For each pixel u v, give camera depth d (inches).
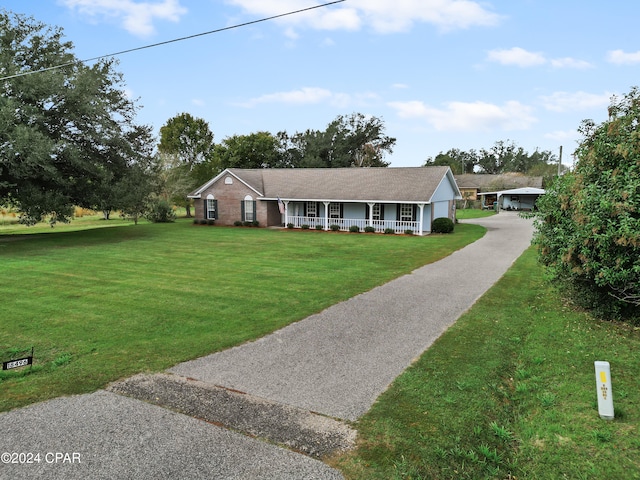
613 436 179.9
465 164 4566.9
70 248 799.1
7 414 203.2
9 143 749.3
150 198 1366.9
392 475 158.7
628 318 335.9
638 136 303.9
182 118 2440.9
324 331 322.7
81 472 160.1
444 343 294.2
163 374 247.8
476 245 842.2
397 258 678.5
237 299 417.7
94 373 249.0
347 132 2583.7
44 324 341.7
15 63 858.8
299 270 571.8
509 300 408.2
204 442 179.6
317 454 171.2
